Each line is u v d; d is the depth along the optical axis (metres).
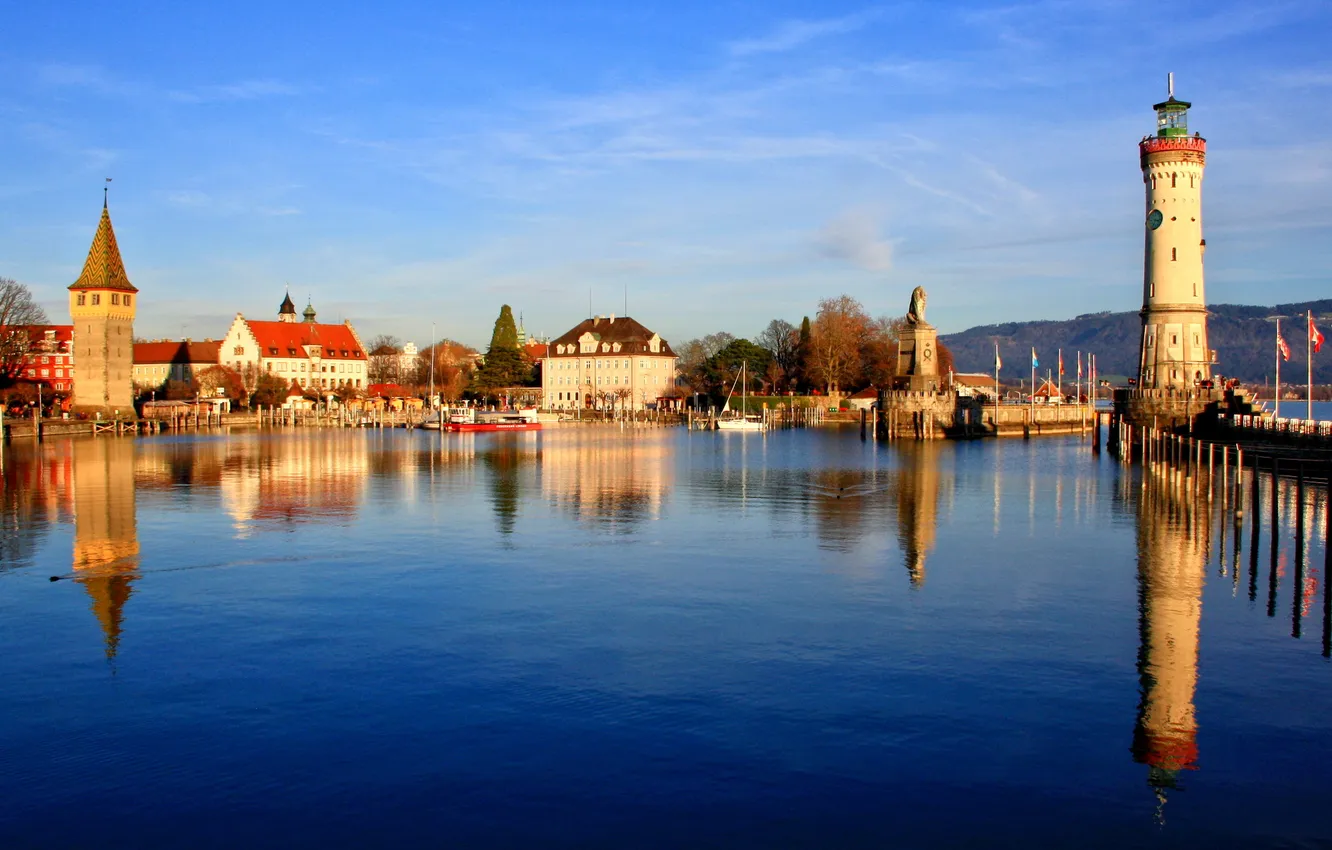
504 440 159.75
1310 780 22.30
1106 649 31.62
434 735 24.61
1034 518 59.97
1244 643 32.31
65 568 44.66
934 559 46.50
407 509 65.00
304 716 25.91
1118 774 22.55
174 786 21.98
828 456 119.75
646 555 47.66
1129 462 105.12
